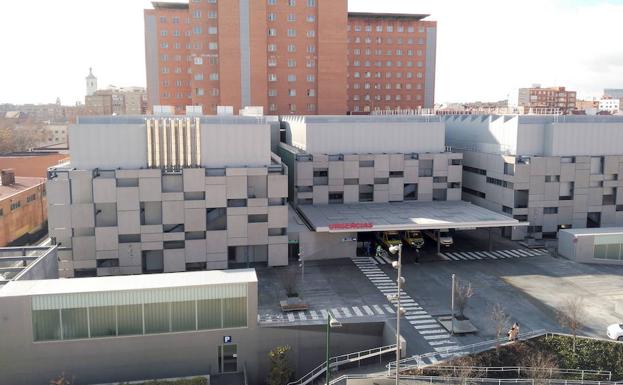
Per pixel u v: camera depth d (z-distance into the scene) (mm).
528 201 78125
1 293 40719
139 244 61156
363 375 40938
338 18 134500
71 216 59906
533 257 71562
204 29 134125
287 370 42438
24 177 101812
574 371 42375
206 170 62406
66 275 60656
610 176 80312
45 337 41281
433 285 60000
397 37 166875
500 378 41250
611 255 69812
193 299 43062
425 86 169750
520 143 78812
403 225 66375
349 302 54219
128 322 42250
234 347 44656
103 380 42406
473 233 84562
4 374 41031
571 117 82438
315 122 84188
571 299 54312
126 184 60594
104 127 60875
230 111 92562
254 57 129875
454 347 44875
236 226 63250
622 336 45875
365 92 167375
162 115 79688
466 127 93938
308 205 78688
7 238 76375
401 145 82188
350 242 69938
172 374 43531
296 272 63688
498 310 47656
